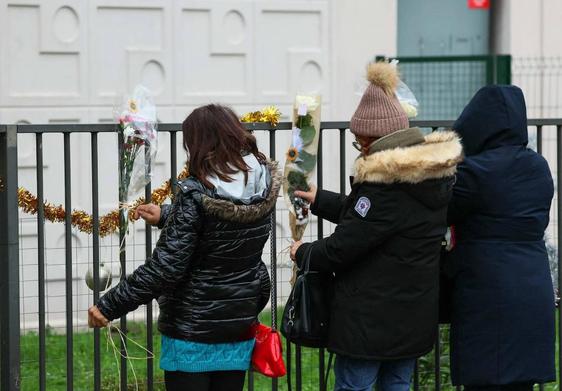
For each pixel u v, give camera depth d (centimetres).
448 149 546
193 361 535
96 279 592
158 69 1032
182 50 1040
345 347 558
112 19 1014
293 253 575
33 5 984
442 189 554
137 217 578
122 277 591
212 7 1048
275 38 1074
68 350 591
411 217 548
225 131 531
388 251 552
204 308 534
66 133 578
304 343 577
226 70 1057
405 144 552
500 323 581
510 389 606
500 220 581
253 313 550
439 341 674
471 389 602
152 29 1029
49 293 976
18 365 580
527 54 1212
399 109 564
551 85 1211
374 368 570
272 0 1068
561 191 690
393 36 1120
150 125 580
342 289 562
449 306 607
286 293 838
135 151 579
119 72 1019
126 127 577
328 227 1064
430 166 537
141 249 941
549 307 592
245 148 548
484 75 1180
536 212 588
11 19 977
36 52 987
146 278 520
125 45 1020
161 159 1019
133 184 582
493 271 580
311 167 617
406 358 562
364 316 555
